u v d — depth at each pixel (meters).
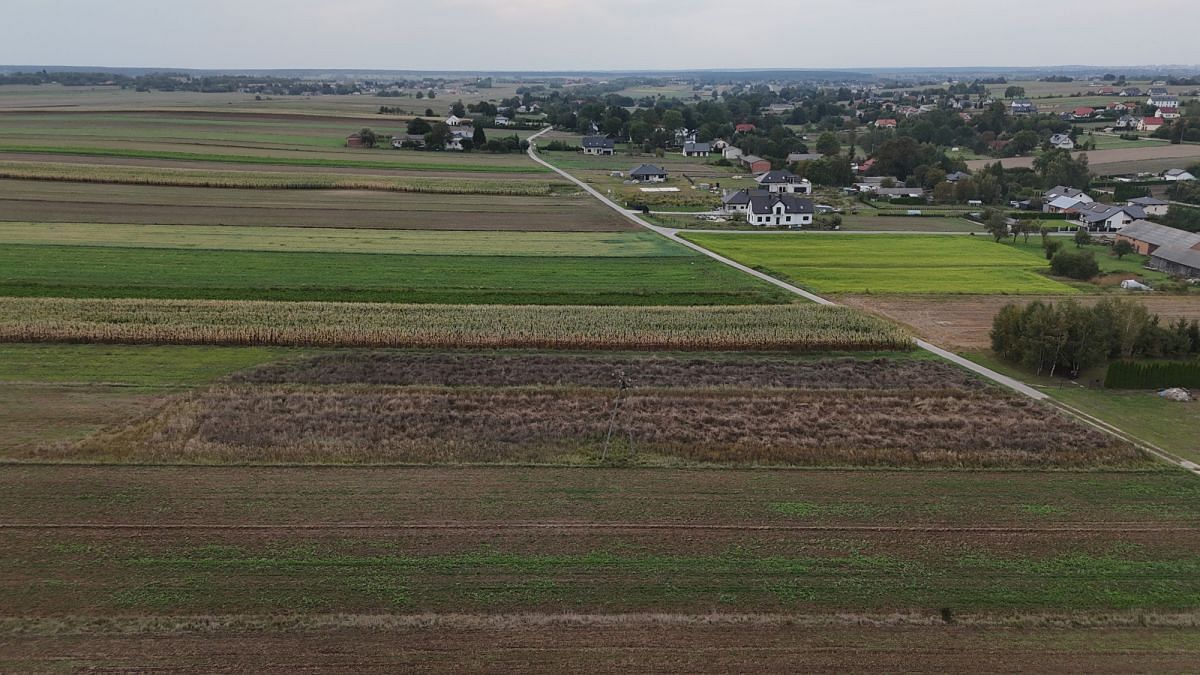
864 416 53.03
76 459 43.59
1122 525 39.66
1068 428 51.53
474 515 39.25
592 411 52.91
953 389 57.88
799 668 29.19
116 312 67.19
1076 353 61.44
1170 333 66.31
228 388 54.62
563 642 30.25
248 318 67.06
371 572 34.31
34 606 31.44
